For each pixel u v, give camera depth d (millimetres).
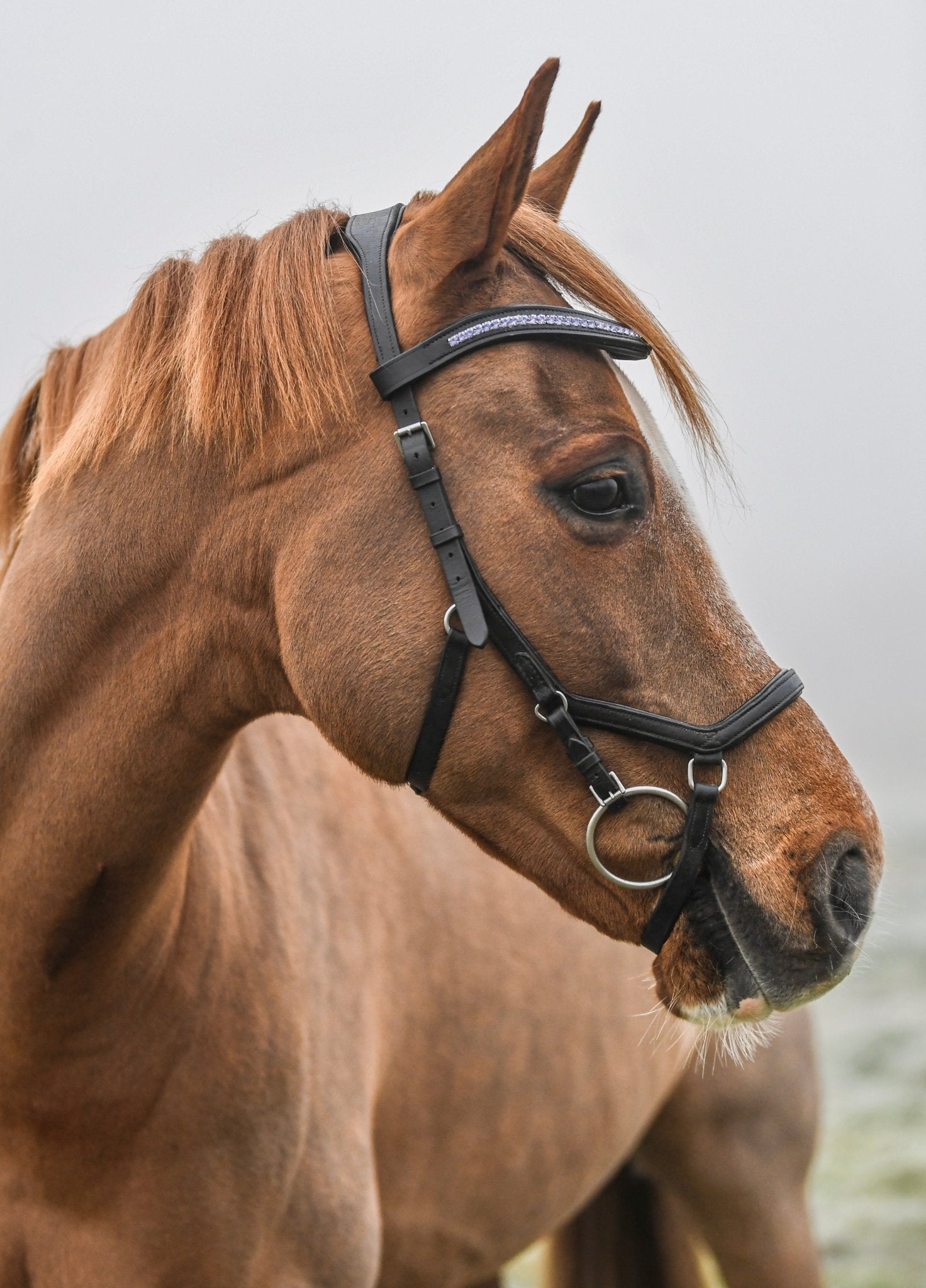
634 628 2156
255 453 2297
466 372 2197
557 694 2146
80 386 2619
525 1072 3461
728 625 2221
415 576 2191
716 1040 4145
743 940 2135
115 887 2373
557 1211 3750
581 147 2641
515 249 2350
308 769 3160
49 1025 2389
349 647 2215
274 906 2789
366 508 2215
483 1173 3400
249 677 2377
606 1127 3785
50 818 2361
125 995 2418
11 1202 2469
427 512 2174
